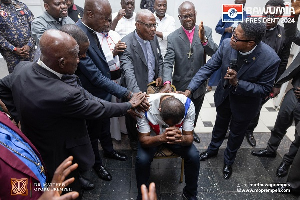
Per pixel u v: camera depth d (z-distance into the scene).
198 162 1.86
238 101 2.00
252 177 2.32
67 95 1.27
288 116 2.21
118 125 2.65
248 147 2.71
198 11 4.81
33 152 1.14
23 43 2.98
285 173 2.30
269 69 1.79
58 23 2.43
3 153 0.90
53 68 1.28
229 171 2.31
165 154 1.98
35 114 1.30
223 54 1.96
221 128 2.35
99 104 1.47
